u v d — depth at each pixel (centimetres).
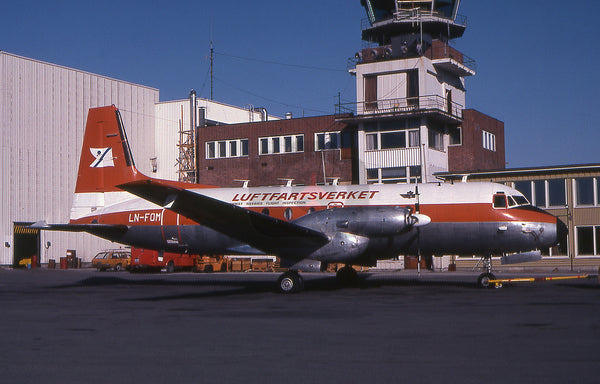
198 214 2055
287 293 2031
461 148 4553
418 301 1672
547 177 3688
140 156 5600
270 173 4916
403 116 4269
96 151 2681
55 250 5056
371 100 4528
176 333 1119
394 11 4591
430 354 877
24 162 4859
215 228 2141
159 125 5725
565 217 3634
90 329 1187
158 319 1342
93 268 4941
